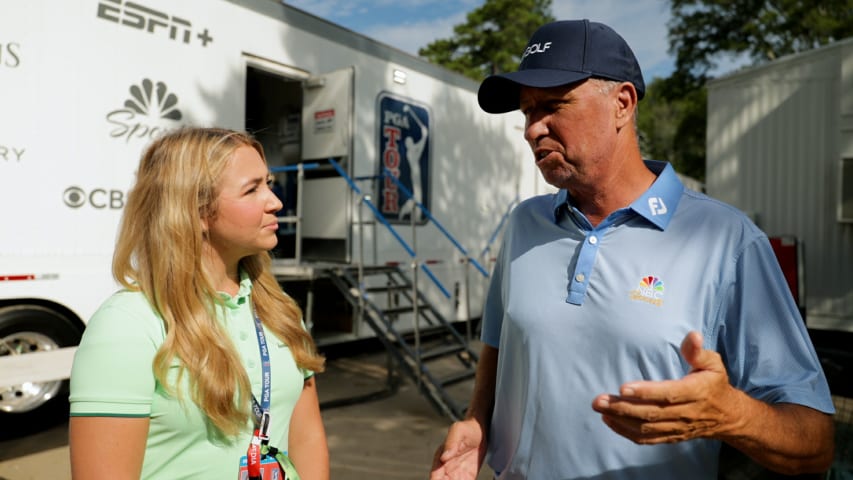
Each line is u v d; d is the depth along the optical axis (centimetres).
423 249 627
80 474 111
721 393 92
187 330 120
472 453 145
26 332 368
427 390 443
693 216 123
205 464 123
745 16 1927
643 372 116
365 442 399
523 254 138
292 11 516
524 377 131
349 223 546
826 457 106
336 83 525
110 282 397
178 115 434
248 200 132
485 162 718
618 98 126
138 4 410
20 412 385
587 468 121
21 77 357
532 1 2559
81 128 383
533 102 128
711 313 116
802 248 503
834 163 649
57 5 372
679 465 117
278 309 144
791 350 111
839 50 638
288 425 142
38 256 366
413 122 614
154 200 126
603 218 132
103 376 113
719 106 713
